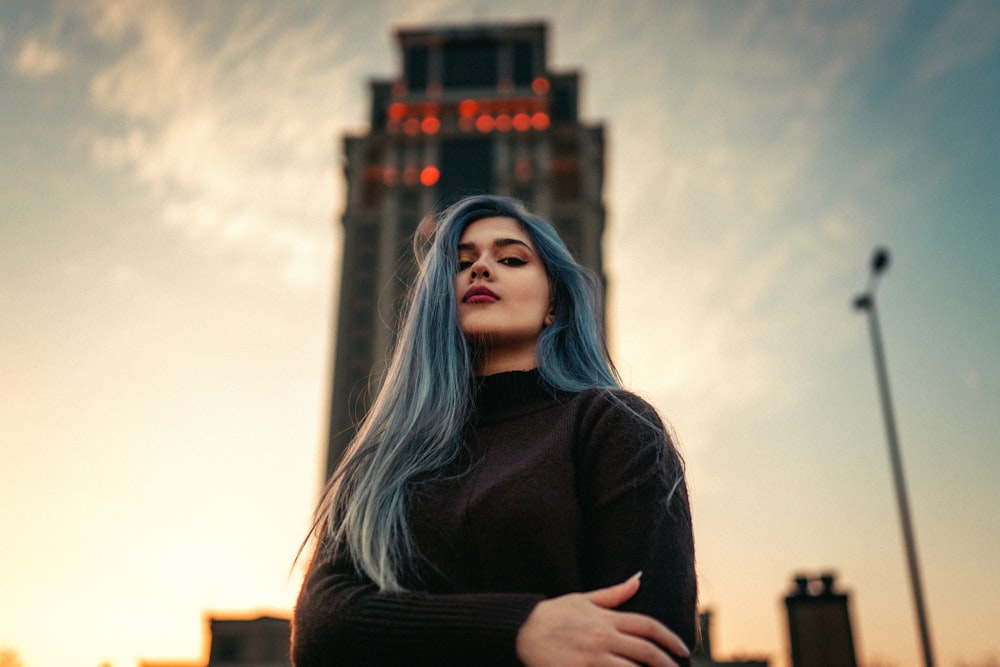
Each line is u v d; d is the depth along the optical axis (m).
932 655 15.06
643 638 1.06
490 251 1.74
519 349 1.68
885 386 18.02
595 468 1.37
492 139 63.47
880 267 18.86
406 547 1.36
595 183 62.56
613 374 1.78
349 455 1.66
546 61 70.06
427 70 67.75
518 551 1.30
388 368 1.79
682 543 1.24
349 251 60.34
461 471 1.47
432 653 1.14
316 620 1.28
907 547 16.14
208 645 36.19
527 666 1.08
